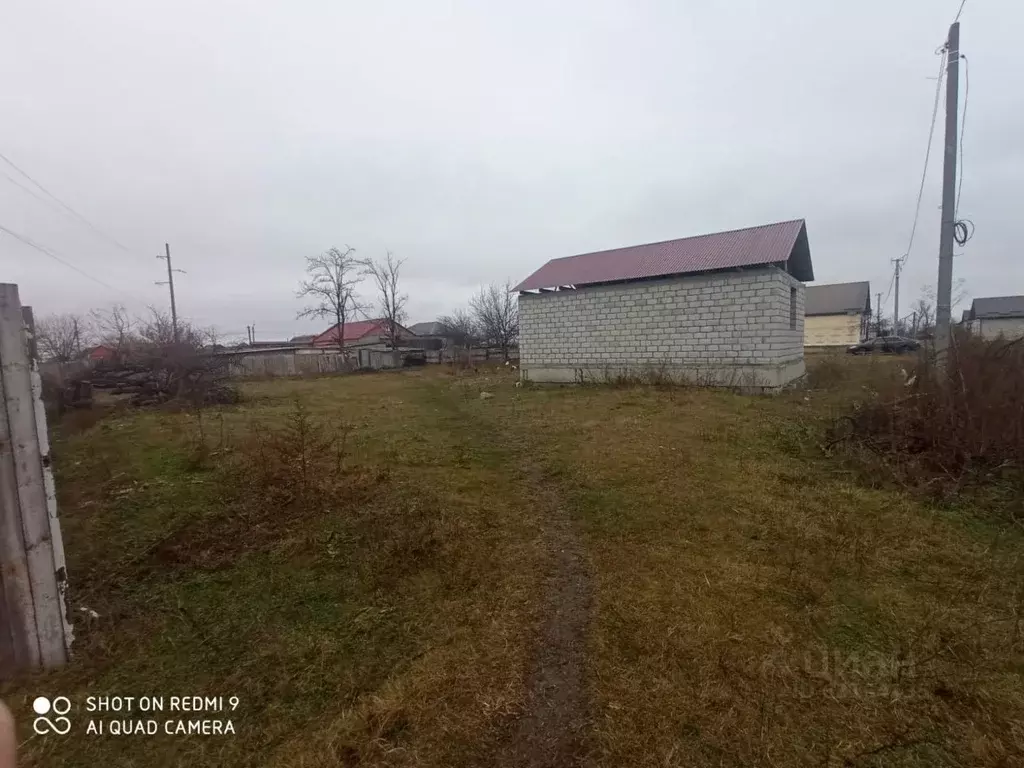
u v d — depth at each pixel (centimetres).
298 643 254
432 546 351
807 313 3325
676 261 1105
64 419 818
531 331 1312
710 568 323
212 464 500
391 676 231
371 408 970
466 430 743
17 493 215
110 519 376
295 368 2286
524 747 191
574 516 412
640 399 903
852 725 200
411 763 184
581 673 230
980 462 471
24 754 188
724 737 194
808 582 306
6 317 208
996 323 2861
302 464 455
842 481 477
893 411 559
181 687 224
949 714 206
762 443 592
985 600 288
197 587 300
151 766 185
